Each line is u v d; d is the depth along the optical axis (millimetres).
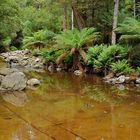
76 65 16047
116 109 8539
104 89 11469
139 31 13875
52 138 6301
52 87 11914
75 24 21625
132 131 6734
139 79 12531
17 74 11625
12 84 11352
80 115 7941
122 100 9648
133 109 8547
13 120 7539
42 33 23891
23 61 19906
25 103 9289
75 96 10266
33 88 11750
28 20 30859
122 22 16703
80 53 15594
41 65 18656
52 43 22484
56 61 16672
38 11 31031
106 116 7855
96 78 14000
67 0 19172
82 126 7055
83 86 12102
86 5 18453
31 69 17391
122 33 15859
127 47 14664
